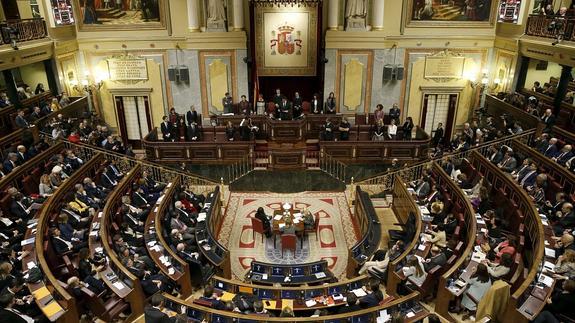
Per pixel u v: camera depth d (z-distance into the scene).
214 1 17.14
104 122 18.98
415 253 9.52
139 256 9.53
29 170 12.05
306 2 17.45
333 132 16.70
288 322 7.08
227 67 18.02
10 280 7.76
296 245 12.02
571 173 10.95
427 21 17.30
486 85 18.06
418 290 8.54
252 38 17.78
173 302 7.61
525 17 15.84
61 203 11.02
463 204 10.89
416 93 18.44
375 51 17.59
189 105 18.66
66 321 7.19
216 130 17.19
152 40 17.58
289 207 12.96
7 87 14.35
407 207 12.12
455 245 9.61
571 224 9.40
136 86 18.38
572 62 13.38
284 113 16.91
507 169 12.49
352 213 13.84
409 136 16.44
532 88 17.17
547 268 8.09
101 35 17.55
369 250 10.59
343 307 7.92
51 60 16.31
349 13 17.09
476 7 17.16
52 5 15.84
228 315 7.27
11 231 9.74
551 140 12.56
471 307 7.94
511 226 10.45
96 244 9.59
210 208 12.19
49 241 9.34
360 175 15.90
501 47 17.14
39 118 14.48
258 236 12.62
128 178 12.56
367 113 18.34
